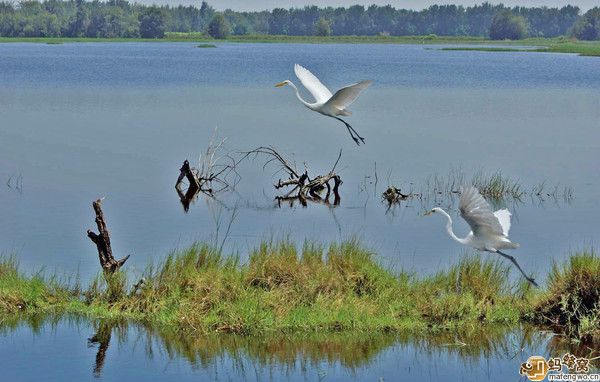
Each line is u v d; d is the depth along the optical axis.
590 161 32.75
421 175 29.39
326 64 113.56
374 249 18.17
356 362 11.63
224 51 165.00
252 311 12.75
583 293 13.18
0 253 17.25
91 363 11.53
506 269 15.07
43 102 54.00
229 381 10.97
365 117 48.94
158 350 12.00
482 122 46.81
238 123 44.09
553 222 21.80
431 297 13.67
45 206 23.05
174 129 41.12
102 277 14.22
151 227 20.55
